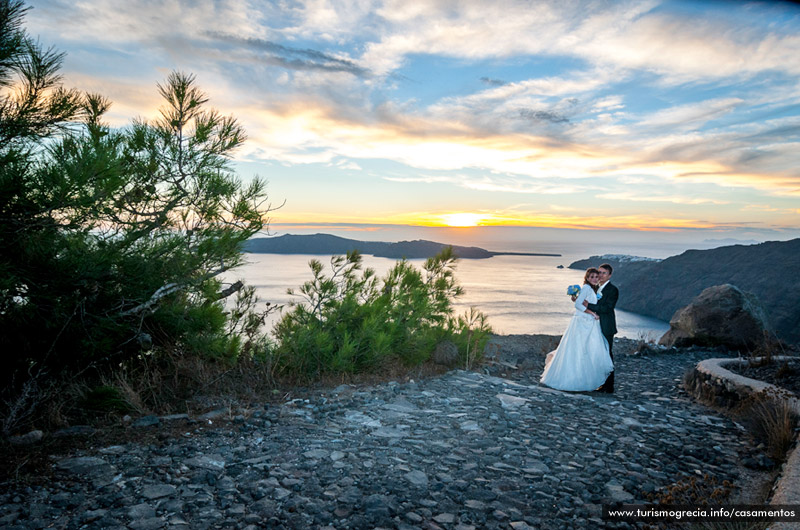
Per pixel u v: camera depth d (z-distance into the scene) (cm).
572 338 785
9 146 430
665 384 875
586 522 308
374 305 847
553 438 490
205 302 658
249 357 703
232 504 313
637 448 468
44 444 399
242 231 625
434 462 408
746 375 756
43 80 434
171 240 580
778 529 278
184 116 619
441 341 957
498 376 929
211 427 477
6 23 401
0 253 446
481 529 293
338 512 307
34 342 490
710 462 442
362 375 773
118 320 564
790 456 400
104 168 465
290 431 476
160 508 303
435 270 984
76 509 298
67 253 485
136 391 543
